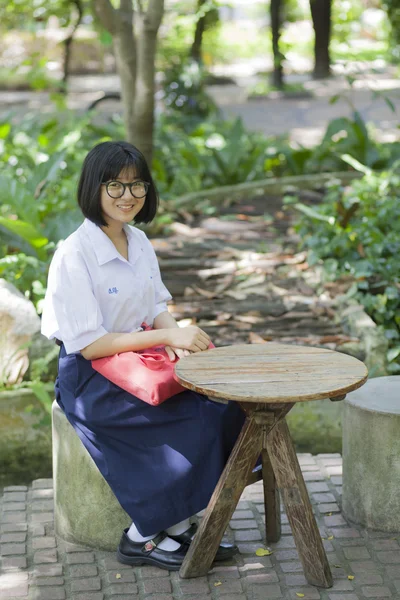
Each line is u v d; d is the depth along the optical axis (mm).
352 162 9109
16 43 25656
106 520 4094
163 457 3771
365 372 3625
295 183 10250
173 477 3746
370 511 4258
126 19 8375
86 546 4156
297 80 25078
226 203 9594
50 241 6773
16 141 10391
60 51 26844
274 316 6418
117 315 3984
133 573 3939
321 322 6297
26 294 5949
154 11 8164
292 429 5277
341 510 4477
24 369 5309
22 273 6207
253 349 3980
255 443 3693
